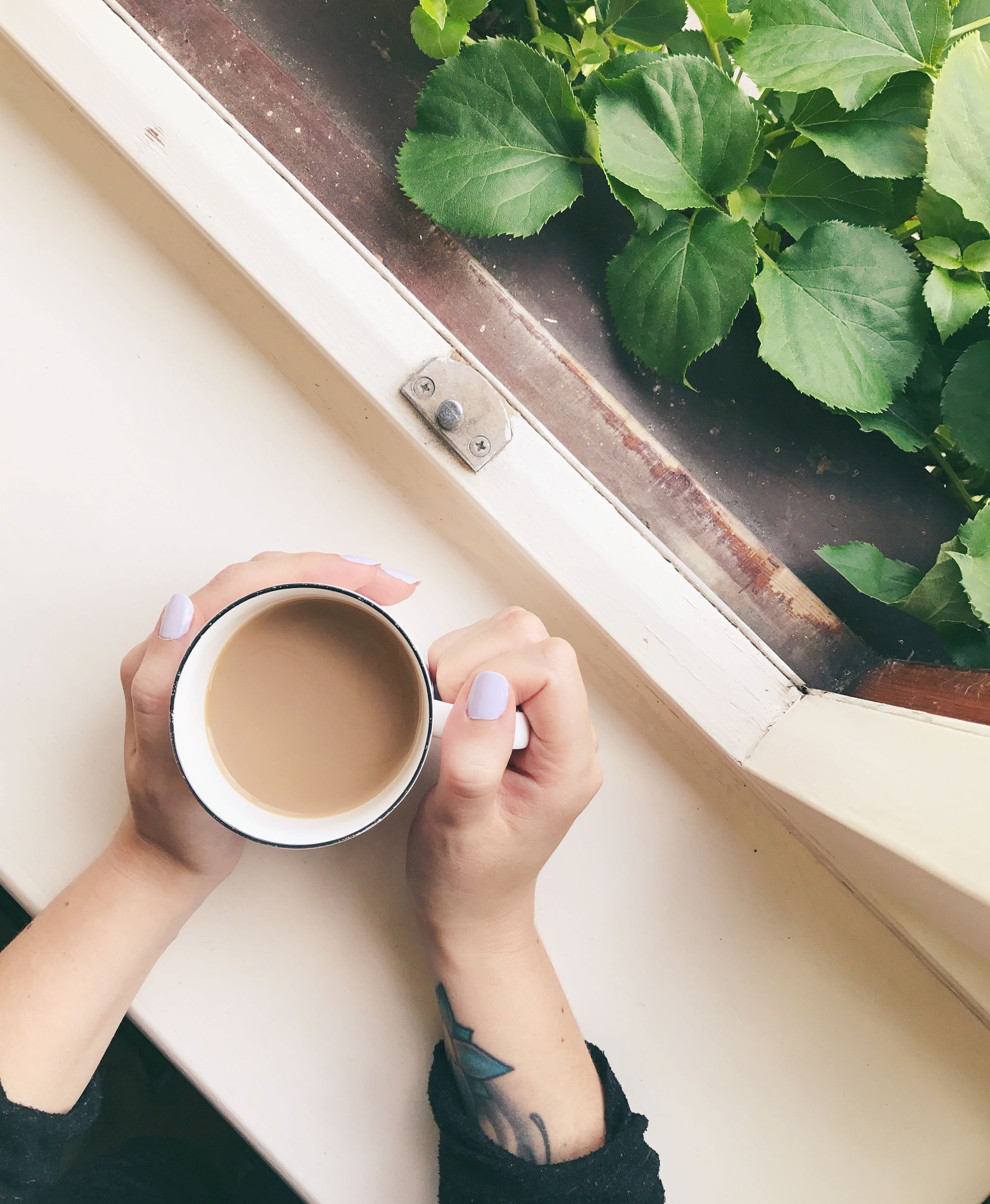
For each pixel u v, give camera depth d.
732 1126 0.61
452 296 0.56
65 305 0.59
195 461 0.60
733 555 0.58
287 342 0.58
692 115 0.46
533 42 0.55
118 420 0.60
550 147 0.50
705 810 0.62
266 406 0.60
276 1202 0.84
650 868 0.62
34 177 0.58
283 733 0.44
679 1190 0.60
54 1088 0.47
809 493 0.59
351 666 0.45
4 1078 0.46
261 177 0.52
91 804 0.59
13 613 0.59
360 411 0.59
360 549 0.61
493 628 0.51
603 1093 0.53
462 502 0.58
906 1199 0.60
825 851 0.57
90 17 0.50
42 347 0.59
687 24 0.61
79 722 0.59
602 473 0.57
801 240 0.50
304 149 0.55
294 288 0.52
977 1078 0.60
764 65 0.45
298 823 0.42
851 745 0.48
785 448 0.59
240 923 0.59
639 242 0.50
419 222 0.55
